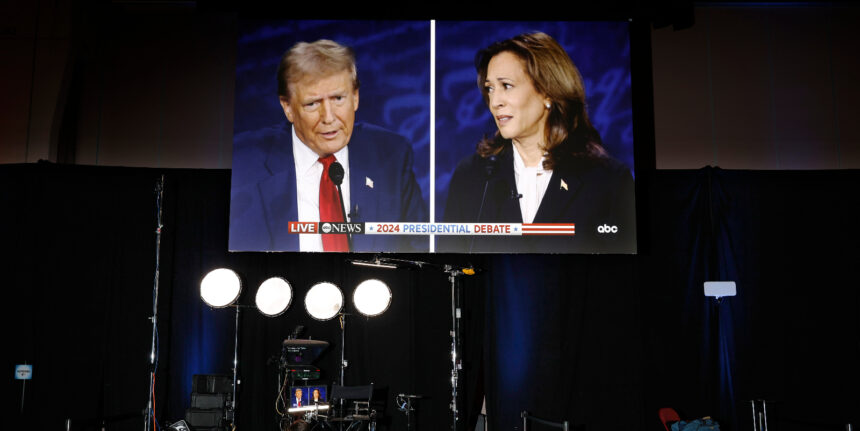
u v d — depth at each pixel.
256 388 5.20
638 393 5.15
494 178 5.12
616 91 5.21
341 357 5.22
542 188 5.09
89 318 5.29
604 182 5.08
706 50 5.95
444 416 5.19
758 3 6.00
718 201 5.50
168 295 5.36
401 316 5.35
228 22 6.02
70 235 5.38
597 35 5.29
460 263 5.43
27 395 5.18
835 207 5.46
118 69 5.92
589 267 5.36
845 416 5.17
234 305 5.08
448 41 5.30
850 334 5.29
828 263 5.39
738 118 5.87
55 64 5.67
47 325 5.26
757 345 5.30
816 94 5.90
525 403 5.15
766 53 5.95
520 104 5.20
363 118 5.21
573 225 5.03
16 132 5.60
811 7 6.00
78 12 5.75
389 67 5.27
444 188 5.11
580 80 5.23
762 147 5.82
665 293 5.38
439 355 5.28
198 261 5.42
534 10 5.53
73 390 5.20
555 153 5.13
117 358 5.26
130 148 5.81
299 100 5.21
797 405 5.21
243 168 5.12
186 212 5.49
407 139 5.18
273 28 5.31
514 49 5.28
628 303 5.29
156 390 5.23
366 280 5.21
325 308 5.18
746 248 5.43
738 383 5.24
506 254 5.39
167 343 5.30
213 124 5.88
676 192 5.52
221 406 4.83
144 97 5.89
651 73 5.93
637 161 5.82
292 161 5.14
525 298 5.31
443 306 5.35
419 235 5.05
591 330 5.27
